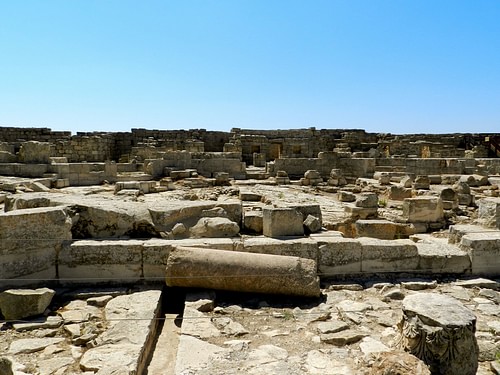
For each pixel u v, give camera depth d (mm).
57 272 6598
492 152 34531
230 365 4305
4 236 6109
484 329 5277
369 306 5965
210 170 24609
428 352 4246
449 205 14461
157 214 7672
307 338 5012
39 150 21406
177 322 5809
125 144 35031
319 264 7145
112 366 4129
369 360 4371
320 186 22172
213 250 6445
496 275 7410
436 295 4840
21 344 4785
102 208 7547
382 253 7250
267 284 6180
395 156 32469
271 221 7684
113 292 6293
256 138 34312
